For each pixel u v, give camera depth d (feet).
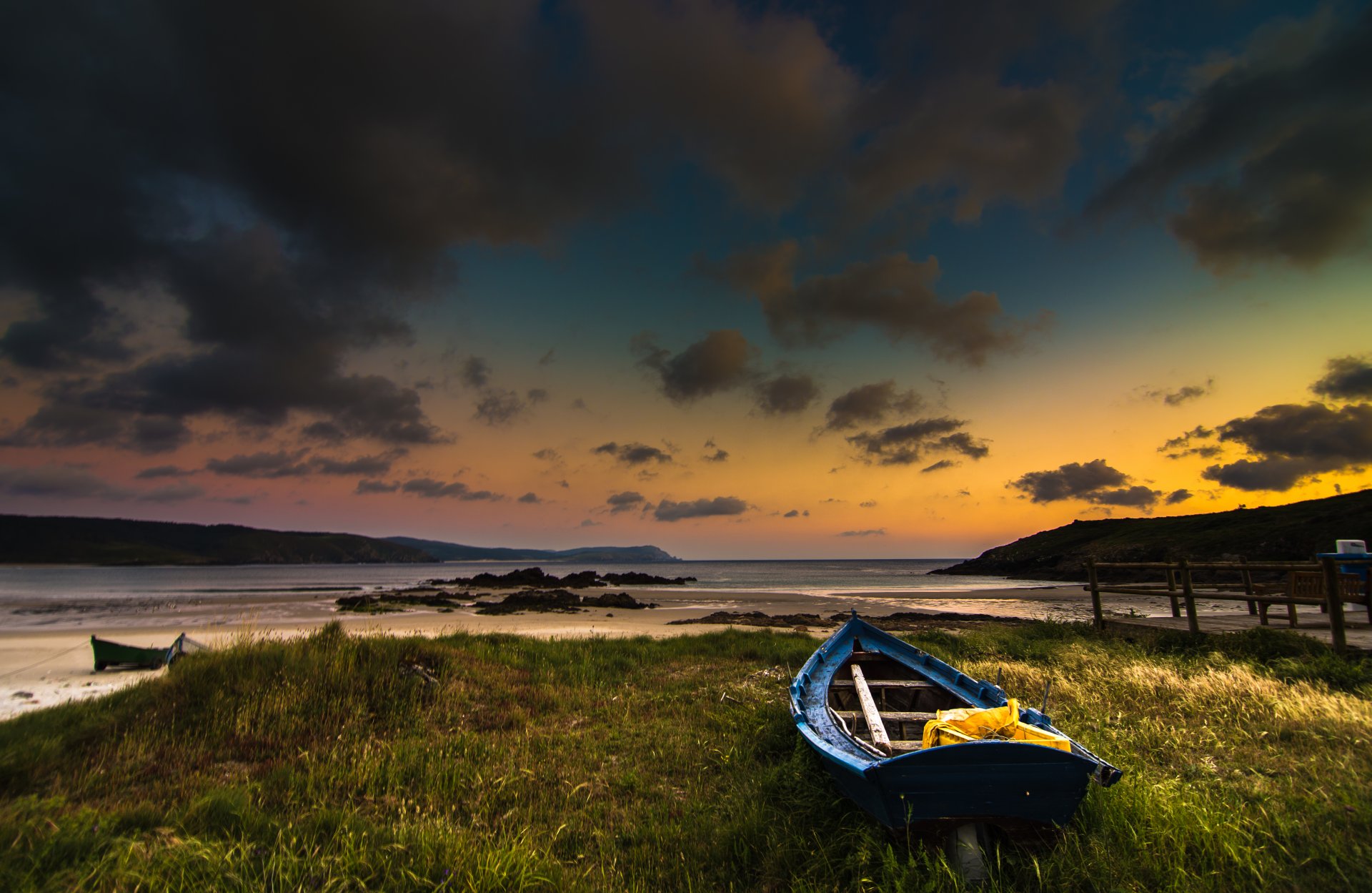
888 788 15.26
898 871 14.73
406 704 30.76
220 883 13.83
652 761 25.00
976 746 14.87
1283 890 13.85
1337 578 33.37
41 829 16.14
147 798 20.72
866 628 31.50
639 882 15.69
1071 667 37.96
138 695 31.09
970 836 15.46
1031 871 14.90
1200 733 24.90
